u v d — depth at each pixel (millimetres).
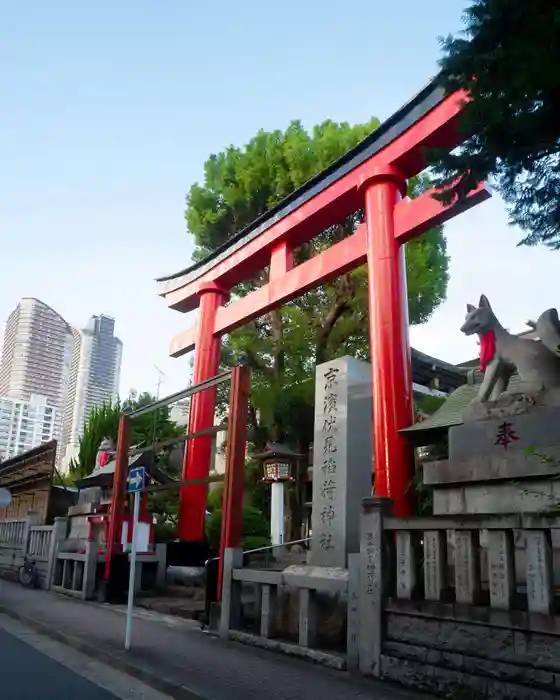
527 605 5855
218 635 10039
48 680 7391
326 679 7105
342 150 21094
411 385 12352
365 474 10867
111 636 9961
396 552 7258
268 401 20062
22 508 25344
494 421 8039
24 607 13547
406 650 6773
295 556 13367
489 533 6223
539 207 6531
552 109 6020
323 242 22156
